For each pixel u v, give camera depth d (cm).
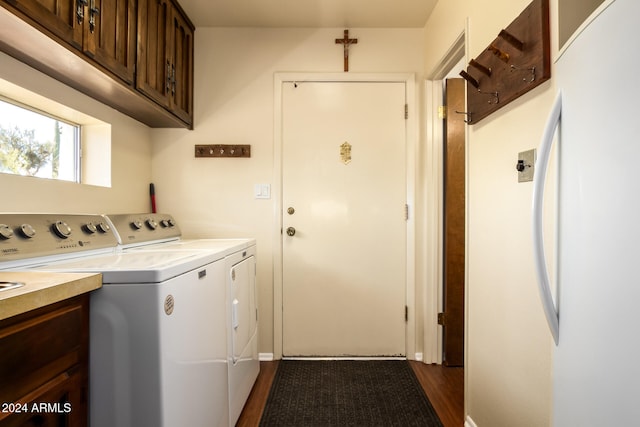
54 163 173
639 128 54
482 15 151
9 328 72
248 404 186
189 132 241
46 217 125
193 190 241
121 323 98
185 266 114
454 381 211
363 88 242
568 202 75
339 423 169
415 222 242
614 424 60
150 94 178
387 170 243
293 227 243
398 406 183
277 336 242
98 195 183
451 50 191
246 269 190
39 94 142
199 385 124
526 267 118
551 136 79
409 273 242
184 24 223
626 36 57
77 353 93
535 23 109
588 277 67
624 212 57
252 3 212
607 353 62
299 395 194
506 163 131
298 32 242
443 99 237
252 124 242
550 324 80
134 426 98
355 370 225
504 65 128
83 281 90
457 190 229
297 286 243
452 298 231
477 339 154
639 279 55
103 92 166
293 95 242
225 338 152
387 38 241
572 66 73
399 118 242
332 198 243
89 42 129
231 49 241
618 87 59
